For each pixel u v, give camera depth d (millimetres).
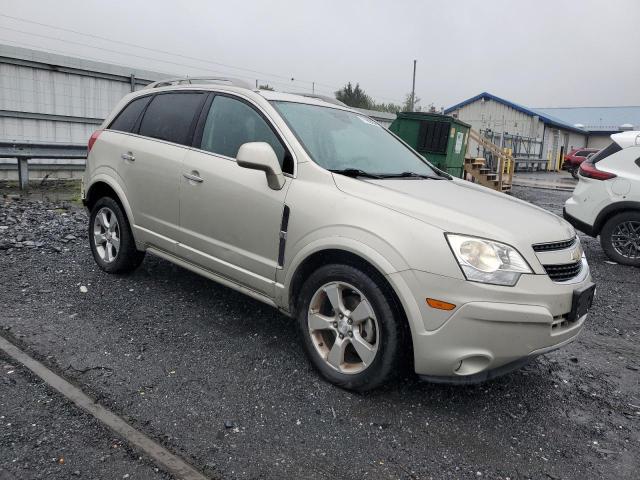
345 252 3217
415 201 3203
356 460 2652
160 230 4441
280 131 3762
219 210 3904
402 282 2943
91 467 2434
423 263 2916
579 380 3750
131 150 4707
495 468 2678
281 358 3678
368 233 3094
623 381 3789
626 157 7559
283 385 3316
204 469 2490
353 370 3250
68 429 2697
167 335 3924
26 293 4543
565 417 3225
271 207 3576
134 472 2424
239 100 4121
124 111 5090
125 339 3803
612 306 5555
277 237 3545
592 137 48812
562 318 3094
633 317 5230
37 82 11836
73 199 9734
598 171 7730
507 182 20172
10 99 11469
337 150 3900
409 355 3182
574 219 8008
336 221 3240
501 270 2883
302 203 3422
